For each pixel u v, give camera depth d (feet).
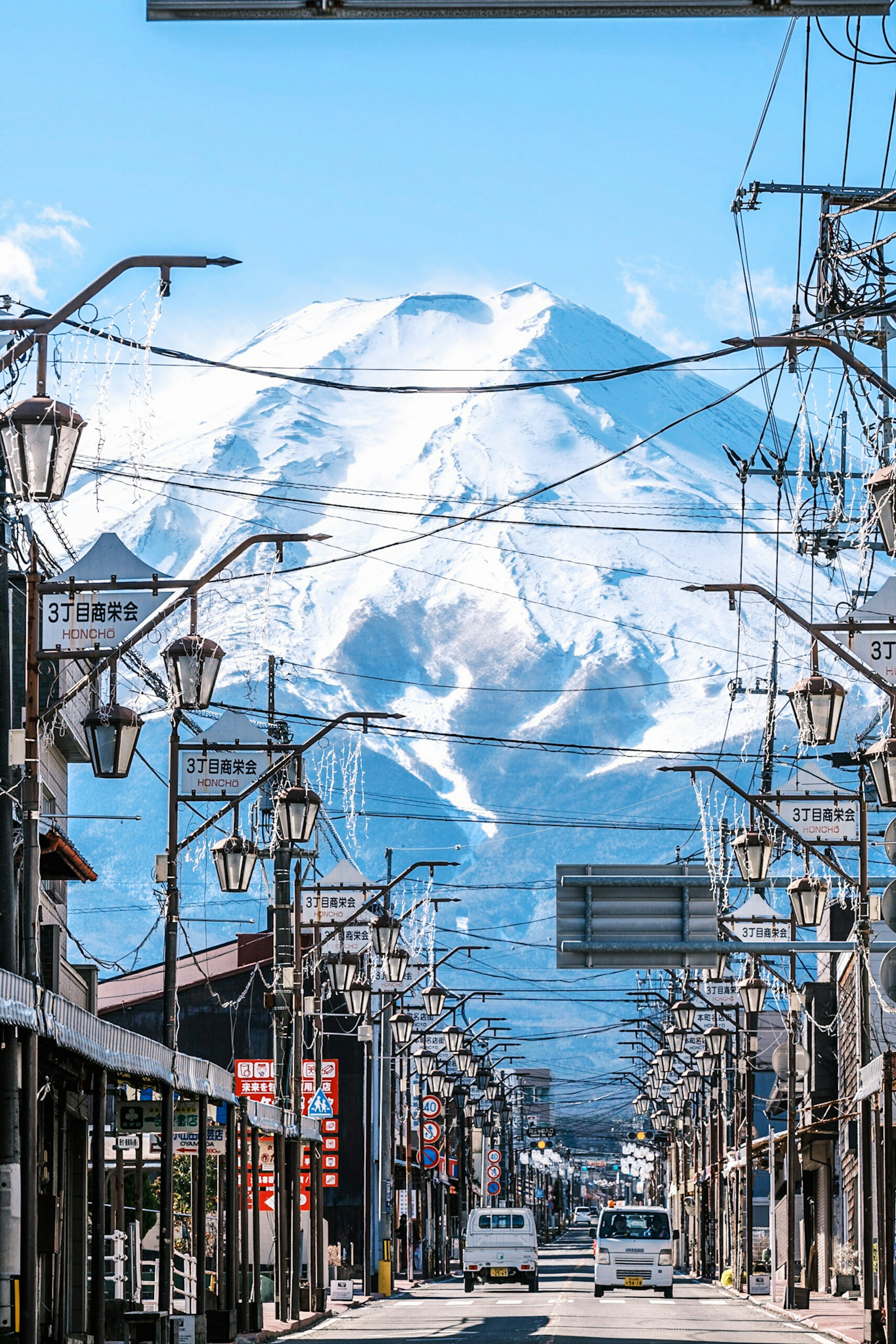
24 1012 87.20
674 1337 165.07
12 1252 93.50
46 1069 126.00
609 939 195.52
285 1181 215.31
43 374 88.53
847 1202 284.41
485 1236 301.43
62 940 191.83
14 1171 94.73
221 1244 180.34
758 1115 423.23
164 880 144.56
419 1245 384.88
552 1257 593.83
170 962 141.08
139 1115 155.63
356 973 227.20
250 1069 260.83
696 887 196.03
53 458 87.81
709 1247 408.26
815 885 165.78
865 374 99.25
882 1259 140.77
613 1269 269.64
